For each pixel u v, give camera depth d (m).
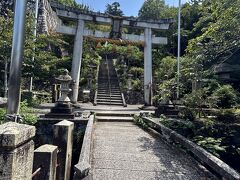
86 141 5.22
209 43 8.39
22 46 3.66
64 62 20.55
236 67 15.84
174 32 29.52
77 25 14.97
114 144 6.56
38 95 16.55
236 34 7.55
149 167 4.98
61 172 4.59
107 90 18.61
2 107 5.81
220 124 9.05
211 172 4.88
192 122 8.98
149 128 8.38
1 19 10.27
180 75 10.48
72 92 14.50
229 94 11.40
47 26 21.61
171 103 10.70
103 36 15.23
